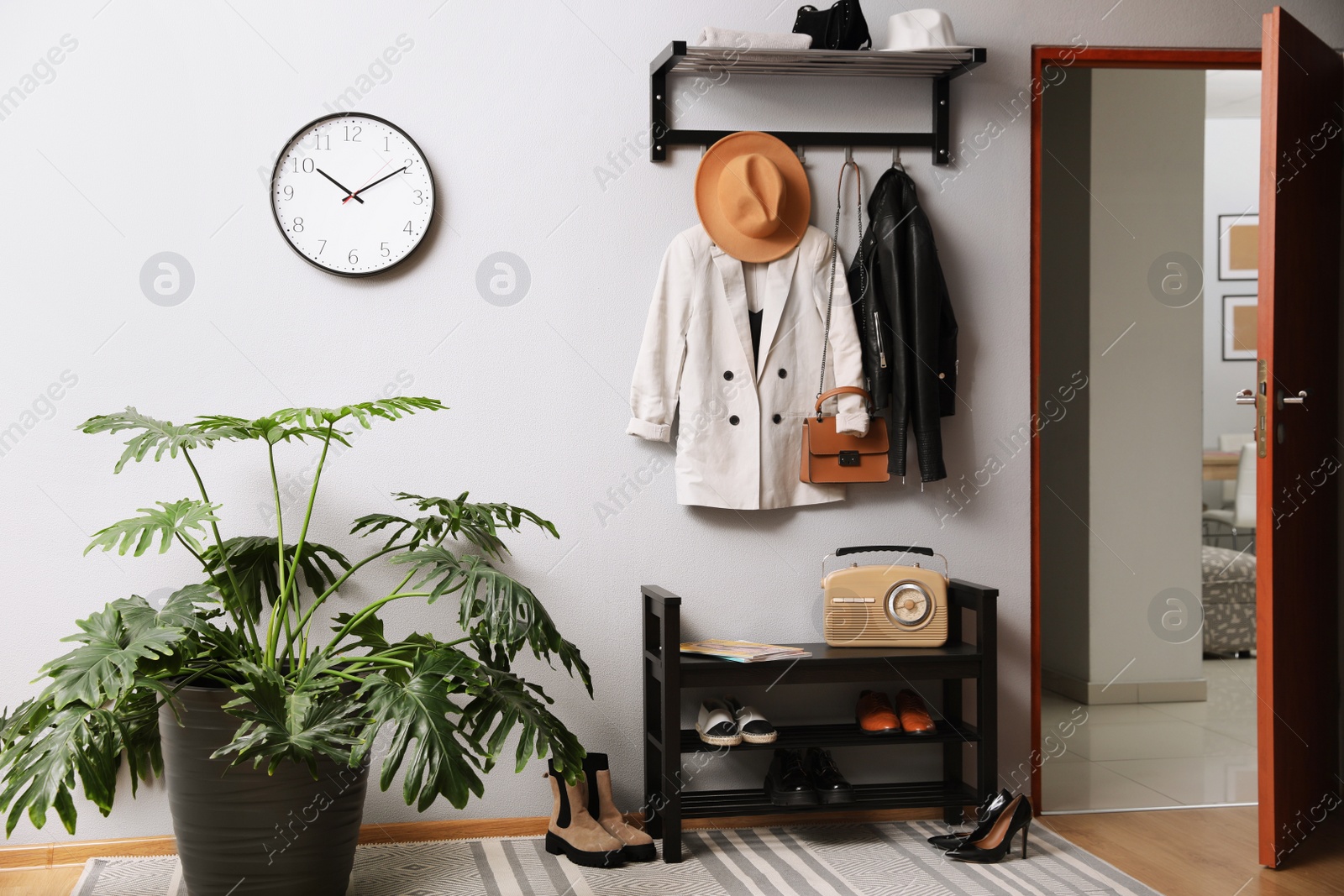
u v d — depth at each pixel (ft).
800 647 8.91
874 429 9.02
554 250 8.87
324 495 8.54
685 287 8.94
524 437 8.84
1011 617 9.55
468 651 8.70
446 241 8.72
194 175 8.36
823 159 9.29
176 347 8.36
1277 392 7.96
